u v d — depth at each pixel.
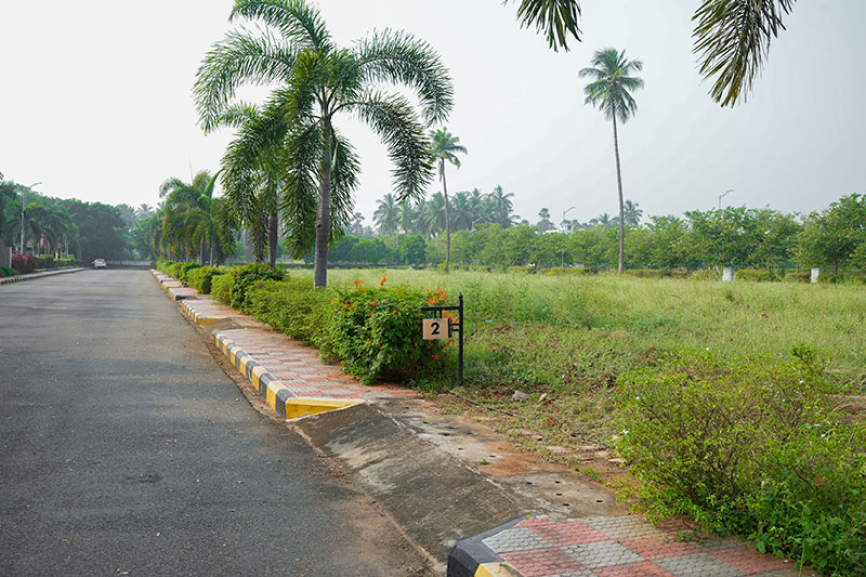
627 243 50.03
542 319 12.55
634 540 3.06
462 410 6.09
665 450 3.42
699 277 39.09
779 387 3.52
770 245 38.34
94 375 7.93
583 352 8.62
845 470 2.98
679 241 42.94
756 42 5.61
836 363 7.58
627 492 3.48
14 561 3.01
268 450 5.11
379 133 14.09
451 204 117.94
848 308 12.97
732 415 3.40
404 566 3.16
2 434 5.18
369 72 13.93
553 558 2.84
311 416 6.11
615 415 5.53
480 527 3.42
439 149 61.44
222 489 4.15
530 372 7.66
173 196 37.81
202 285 24.58
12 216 69.50
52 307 18.08
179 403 6.66
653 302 14.98
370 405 6.14
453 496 3.86
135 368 8.59
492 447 4.76
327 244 14.21
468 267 67.38
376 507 3.97
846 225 31.89
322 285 13.77
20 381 7.34
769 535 2.93
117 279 44.06
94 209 104.69
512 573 2.68
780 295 15.60
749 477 3.16
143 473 4.39
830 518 2.75
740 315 12.34
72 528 3.42
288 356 9.30
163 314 17.39
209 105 14.13
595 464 4.45
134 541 3.30
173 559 3.11
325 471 4.65
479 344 9.40
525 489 3.80
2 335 11.34
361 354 7.66
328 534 3.51
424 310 7.25
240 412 6.45
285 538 3.43
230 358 9.88
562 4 5.63
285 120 13.47
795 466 3.00
